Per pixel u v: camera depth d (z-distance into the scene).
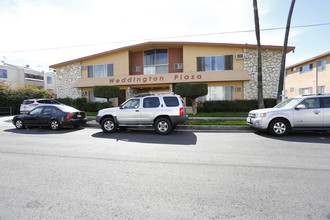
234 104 16.06
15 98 19.70
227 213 2.45
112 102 19.41
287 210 2.50
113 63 19.61
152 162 4.45
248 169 3.98
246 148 5.72
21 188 3.16
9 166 4.20
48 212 2.48
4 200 2.78
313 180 3.43
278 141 6.68
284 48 11.72
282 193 2.96
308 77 24.78
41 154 5.14
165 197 2.86
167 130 8.12
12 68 34.88
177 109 8.12
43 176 3.65
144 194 2.95
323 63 22.27
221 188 3.14
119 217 2.37
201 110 16.67
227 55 17.05
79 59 20.02
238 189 3.10
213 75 16.77
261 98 12.09
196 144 6.29
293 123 7.47
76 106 18.81
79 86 19.86
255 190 3.06
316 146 5.92
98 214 2.44
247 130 9.23
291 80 28.66
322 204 2.64
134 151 5.42
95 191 3.05
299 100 7.64
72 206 2.62
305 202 2.69
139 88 20.78
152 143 6.47
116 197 2.86
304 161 4.47
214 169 3.99
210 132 8.83
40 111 10.12
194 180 3.45
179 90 14.51
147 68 19.72
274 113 7.60
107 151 5.43
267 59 16.38
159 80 17.62
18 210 2.53
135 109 8.47
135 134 8.37
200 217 2.37
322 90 22.52
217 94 17.33
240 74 16.39
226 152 5.29
